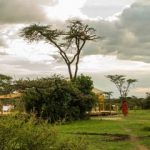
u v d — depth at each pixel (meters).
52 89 37.38
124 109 48.91
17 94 42.97
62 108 37.44
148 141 21.36
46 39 60.91
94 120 38.75
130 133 25.22
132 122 34.81
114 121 36.94
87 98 39.53
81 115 39.78
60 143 8.61
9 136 7.96
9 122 8.10
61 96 37.69
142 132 25.84
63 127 29.09
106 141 21.31
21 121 8.22
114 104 70.12
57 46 60.41
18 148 8.05
